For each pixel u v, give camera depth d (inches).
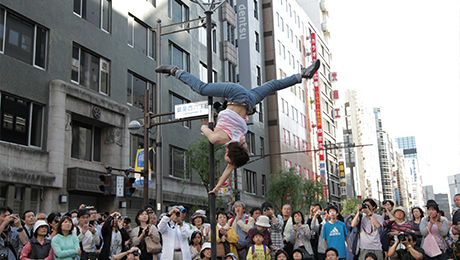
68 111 671.1
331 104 2393.0
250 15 1467.8
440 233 405.4
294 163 1656.0
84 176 670.5
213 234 248.7
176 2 1059.3
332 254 370.0
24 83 616.1
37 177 603.5
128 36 869.2
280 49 1669.5
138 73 874.1
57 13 687.1
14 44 616.7
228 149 218.7
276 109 1550.2
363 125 3978.8
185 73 242.5
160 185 616.1
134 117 844.6
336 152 2351.1
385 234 408.8
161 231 358.3
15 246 346.6
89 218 358.0
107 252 357.1
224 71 1268.5
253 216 433.4
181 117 566.9
